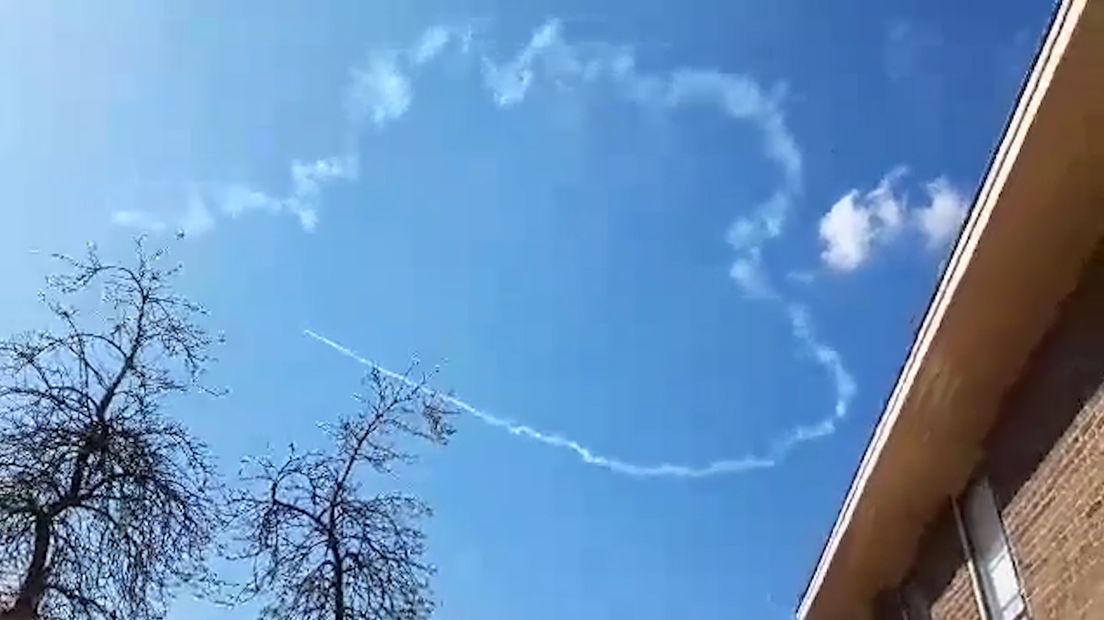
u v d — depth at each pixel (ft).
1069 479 29.50
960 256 29.63
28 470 39.81
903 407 34.01
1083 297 29.19
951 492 36.22
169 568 41.55
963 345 31.63
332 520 45.93
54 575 38.93
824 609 44.57
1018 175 27.07
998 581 33.45
